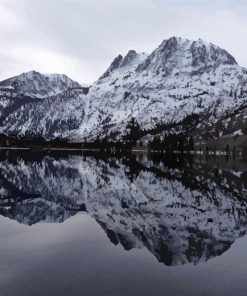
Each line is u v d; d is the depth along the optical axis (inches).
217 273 1112.2
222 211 2288.4
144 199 2773.1
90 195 2952.8
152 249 1374.3
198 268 1160.2
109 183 3870.6
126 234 1609.3
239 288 992.9
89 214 2096.5
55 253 1289.4
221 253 1341.0
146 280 1042.1
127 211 2231.8
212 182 4037.9
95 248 1363.2
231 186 3686.0
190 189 3405.5
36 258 1226.0
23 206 2347.4
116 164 7524.6
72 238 1514.5
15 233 1588.3
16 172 5049.2
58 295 924.0
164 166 6983.3
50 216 2011.6
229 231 1721.2
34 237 1519.4
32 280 1023.6
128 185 3703.3
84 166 6712.6
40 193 3024.1
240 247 1429.6
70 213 2119.8
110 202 2598.4
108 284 1004.6
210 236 1612.9
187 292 963.3
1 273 1077.1
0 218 1931.6
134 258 1250.6
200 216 2101.4
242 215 2159.2
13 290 951.6
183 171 5664.4
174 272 1114.7
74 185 3661.4
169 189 3400.6
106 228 1721.2
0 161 7500.0
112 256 1266.0
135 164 7613.2
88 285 994.1
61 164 7209.6
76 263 1179.9
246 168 6668.3
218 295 946.1
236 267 1173.1
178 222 1914.4
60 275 1068.5
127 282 1024.9
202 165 7490.2
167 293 952.9
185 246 1432.1
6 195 2871.6
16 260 1202.0
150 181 4101.9
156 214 2148.1
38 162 7706.7
